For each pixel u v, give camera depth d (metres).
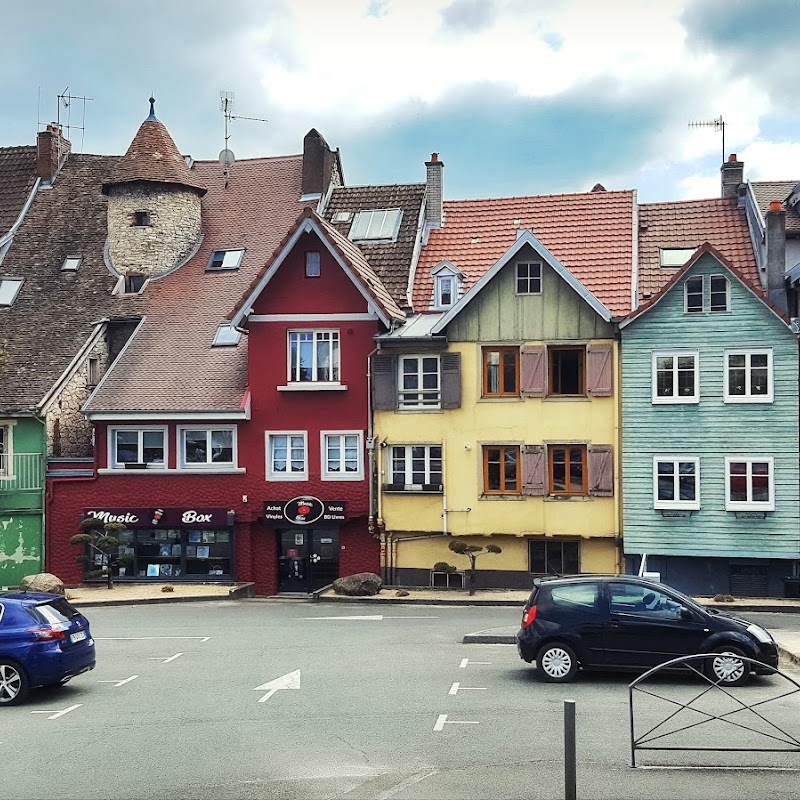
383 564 32.25
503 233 35.69
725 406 29.27
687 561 29.73
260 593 33.09
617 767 13.11
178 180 38.50
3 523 34.03
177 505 33.31
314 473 32.75
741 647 17.39
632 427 29.98
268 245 38.44
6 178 42.66
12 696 17.36
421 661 20.27
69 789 12.79
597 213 34.94
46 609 18.03
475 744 14.27
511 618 25.80
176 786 12.80
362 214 37.44
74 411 35.44
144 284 37.66
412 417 31.69
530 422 30.80
